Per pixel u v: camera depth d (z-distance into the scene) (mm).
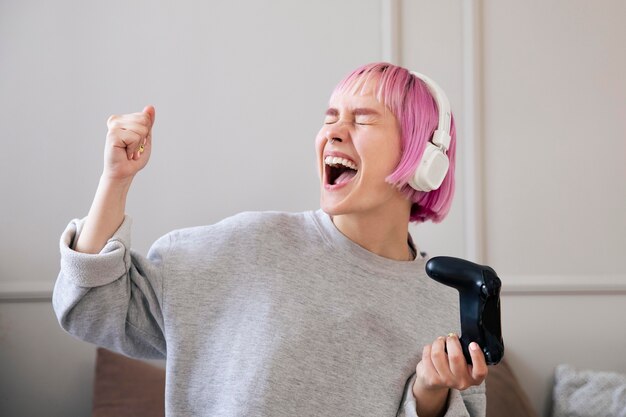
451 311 1106
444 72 2277
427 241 2287
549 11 2322
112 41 2162
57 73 2145
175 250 1051
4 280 2119
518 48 2311
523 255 2309
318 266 1049
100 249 938
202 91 2191
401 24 2268
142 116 927
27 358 2125
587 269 2324
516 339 2320
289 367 979
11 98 2131
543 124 2316
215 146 2193
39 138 2139
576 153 2324
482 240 2283
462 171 2283
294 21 2225
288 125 2215
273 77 2215
